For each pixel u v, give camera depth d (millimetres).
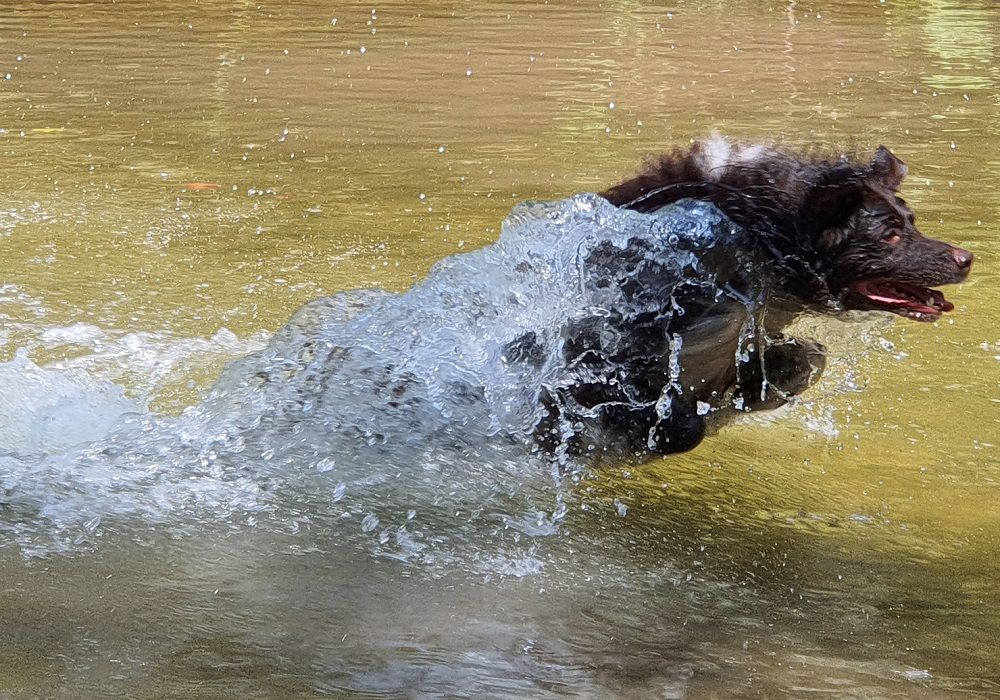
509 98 17172
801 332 7734
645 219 7051
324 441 7102
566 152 14172
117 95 16969
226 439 7129
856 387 8469
